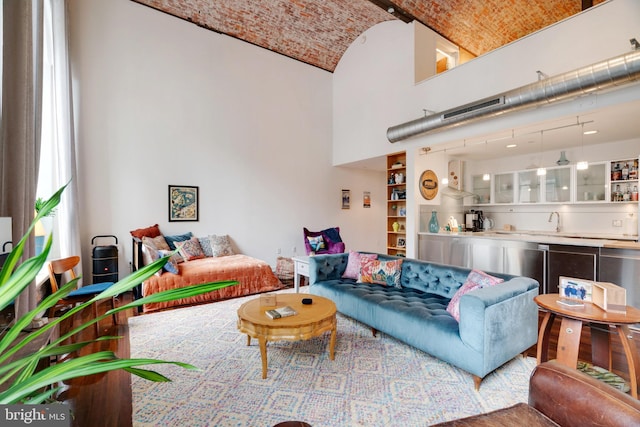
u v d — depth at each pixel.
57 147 3.97
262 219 6.16
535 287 2.49
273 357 2.56
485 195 6.24
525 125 3.81
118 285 0.73
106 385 2.19
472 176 6.43
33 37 2.69
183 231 5.26
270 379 2.22
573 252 3.50
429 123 4.41
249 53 5.95
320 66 6.93
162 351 2.68
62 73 3.95
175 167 5.17
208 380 2.22
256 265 4.68
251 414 1.84
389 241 6.19
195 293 0.78
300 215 6.70
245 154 5.92
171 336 3.01
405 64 5.37
